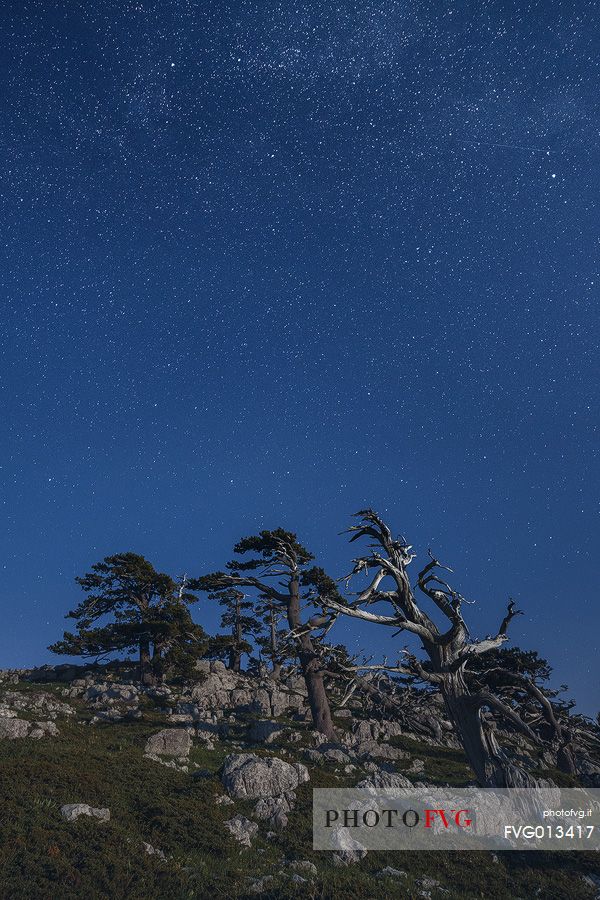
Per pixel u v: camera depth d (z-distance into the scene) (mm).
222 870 18281
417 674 34375
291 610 44250
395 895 17969
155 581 51344
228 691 48250
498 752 32031
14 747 26375
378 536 38312
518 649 45469
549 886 21141
